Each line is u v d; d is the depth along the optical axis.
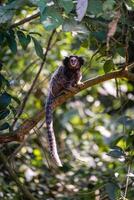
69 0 5.30
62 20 5.36
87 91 13.13
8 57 11.41
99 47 7.73
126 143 7.70
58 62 11.69
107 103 13.16
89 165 11.04
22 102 9.03
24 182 10.58
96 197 8.03
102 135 12.45
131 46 8.52
